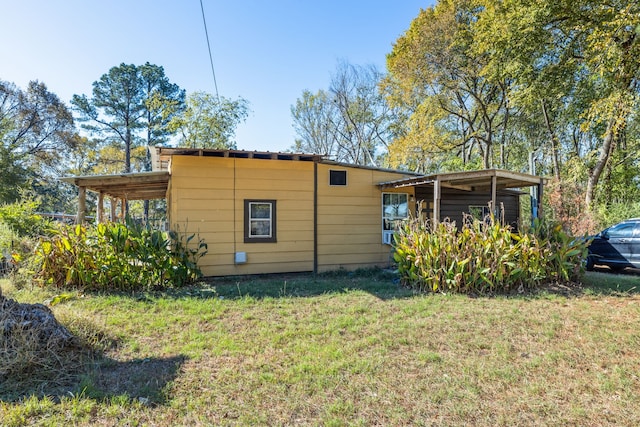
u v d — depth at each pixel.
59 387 2.76
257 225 8.35
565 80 13.31
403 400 2.62
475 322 4.51
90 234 6.54
